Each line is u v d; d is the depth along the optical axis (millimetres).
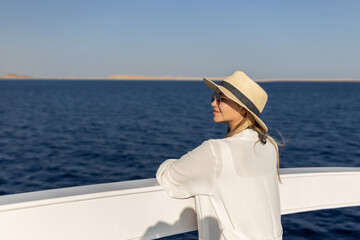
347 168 2031
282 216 6160
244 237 1205
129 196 1378
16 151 12859
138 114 29750
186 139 16516
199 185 1251
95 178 9172
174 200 1480
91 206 1300
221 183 1212
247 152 1246
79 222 1276
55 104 41656
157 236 1443
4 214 1145
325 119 27438
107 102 46719
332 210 6449
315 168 1993
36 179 8984
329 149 14250
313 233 5426
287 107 40812
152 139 16297
